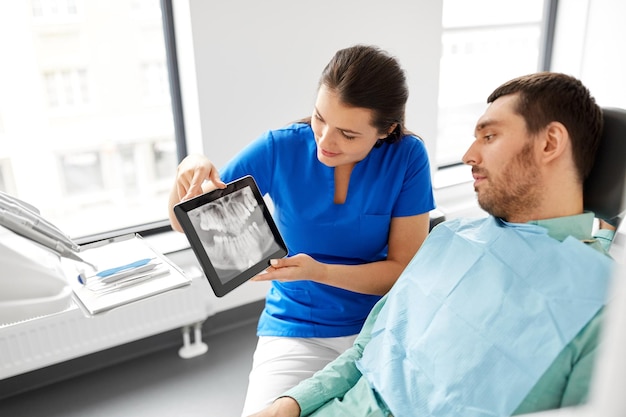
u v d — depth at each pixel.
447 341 0.86
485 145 0.86
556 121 0.79
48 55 6.14
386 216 1.19
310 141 1.19
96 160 6.16
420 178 1.19
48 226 0.70
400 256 1.21
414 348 0.91
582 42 2.53
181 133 2.02
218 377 1.85
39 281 0.65
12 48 3.53
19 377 1.77
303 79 1.97
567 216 0.84
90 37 6.18
